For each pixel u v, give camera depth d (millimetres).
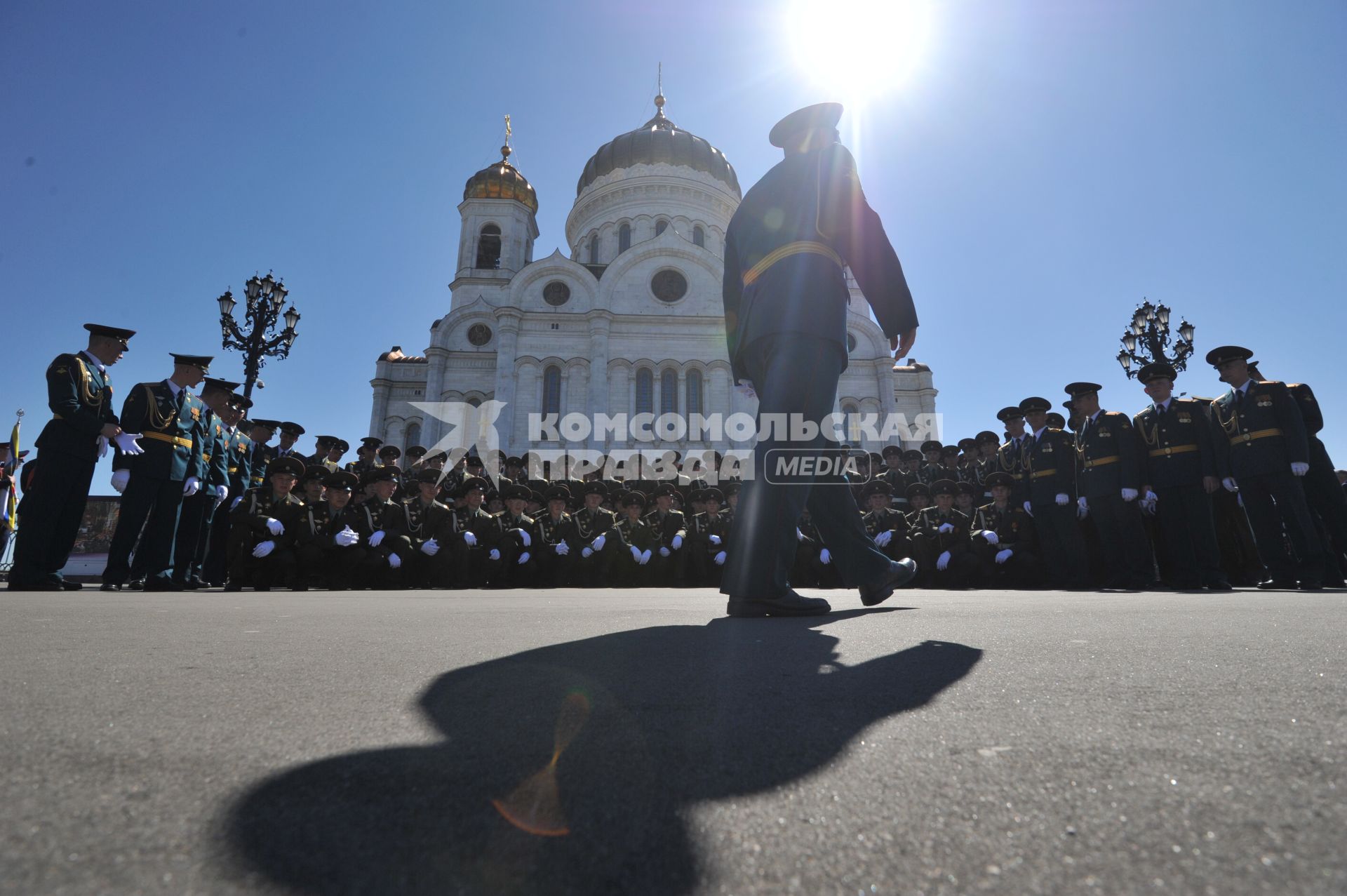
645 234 42250
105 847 529
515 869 510
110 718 955
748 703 1078
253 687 1202
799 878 506
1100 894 476
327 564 8906
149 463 6949
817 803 658
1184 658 1492
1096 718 960
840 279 2885
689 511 11961
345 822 596
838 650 1659
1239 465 7219
